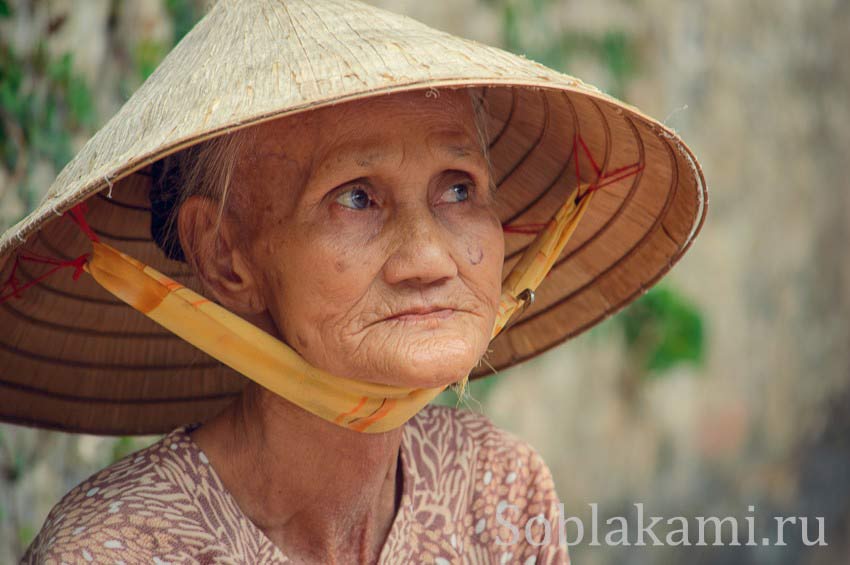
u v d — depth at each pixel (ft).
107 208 8.27
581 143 8.36
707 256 29.09
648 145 7.83
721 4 28.99
